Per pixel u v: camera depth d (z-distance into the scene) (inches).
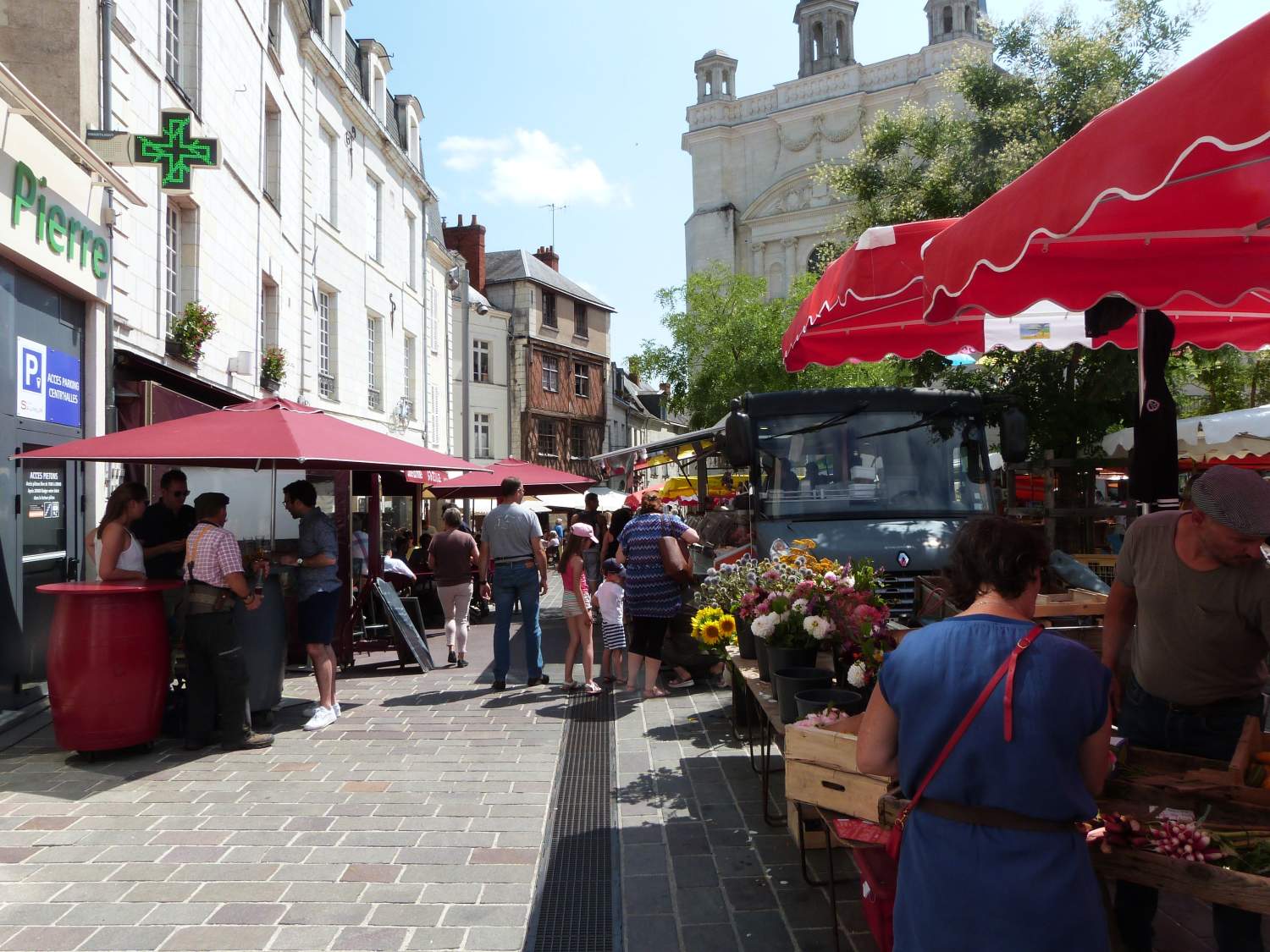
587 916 148.1
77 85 336.2
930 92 1386.6
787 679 163.5
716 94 1596.9
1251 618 118.0
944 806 81.6
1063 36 468.1
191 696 247.1
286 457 240.7
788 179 1496.1
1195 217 150.6
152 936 138.9
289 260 636.1
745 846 175.0
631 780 217.6
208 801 203.5
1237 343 231.5
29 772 226.4
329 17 745.0
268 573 277.9
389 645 402.0
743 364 977.5
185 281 459.5
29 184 292.2
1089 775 82.3
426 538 645.3
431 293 1073.5
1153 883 96.4
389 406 892.0
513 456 1637.6
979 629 83.7
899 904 82.7
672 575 308.3
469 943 137.6
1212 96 84.6
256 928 141.7
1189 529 123.8
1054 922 75.7
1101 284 165.6
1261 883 90.2
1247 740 112.2
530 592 343.6
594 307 1876.2
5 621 285.9
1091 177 98.7
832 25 1540.4
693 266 1567.4
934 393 301.4
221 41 494.9
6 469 287.7
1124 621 133.7
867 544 265.3
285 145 627.2
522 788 213.2
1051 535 337.7
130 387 388.2
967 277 128.0
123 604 235.9
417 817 193.3
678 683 329.4
